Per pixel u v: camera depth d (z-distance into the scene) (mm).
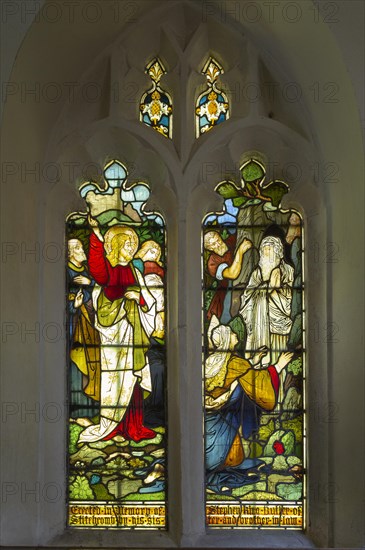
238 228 4418
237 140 4348
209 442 4301
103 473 4281
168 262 4332
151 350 4340
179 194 4258
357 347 3857
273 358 4344
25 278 3969
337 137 4059
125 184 4438
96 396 4324
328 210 4203
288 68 4238
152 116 4402
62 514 4211
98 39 4145
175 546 4090
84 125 4262
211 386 4328
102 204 4434
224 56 4406
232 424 4312
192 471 4207
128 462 4293
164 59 4426
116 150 4406
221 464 4293
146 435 4309
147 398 4320
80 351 4344
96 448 4301
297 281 4371
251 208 4426
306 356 4293
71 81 4219
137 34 4273
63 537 4137
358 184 3863
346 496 3939
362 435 3789
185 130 4301
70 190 4344
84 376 4332
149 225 4418
